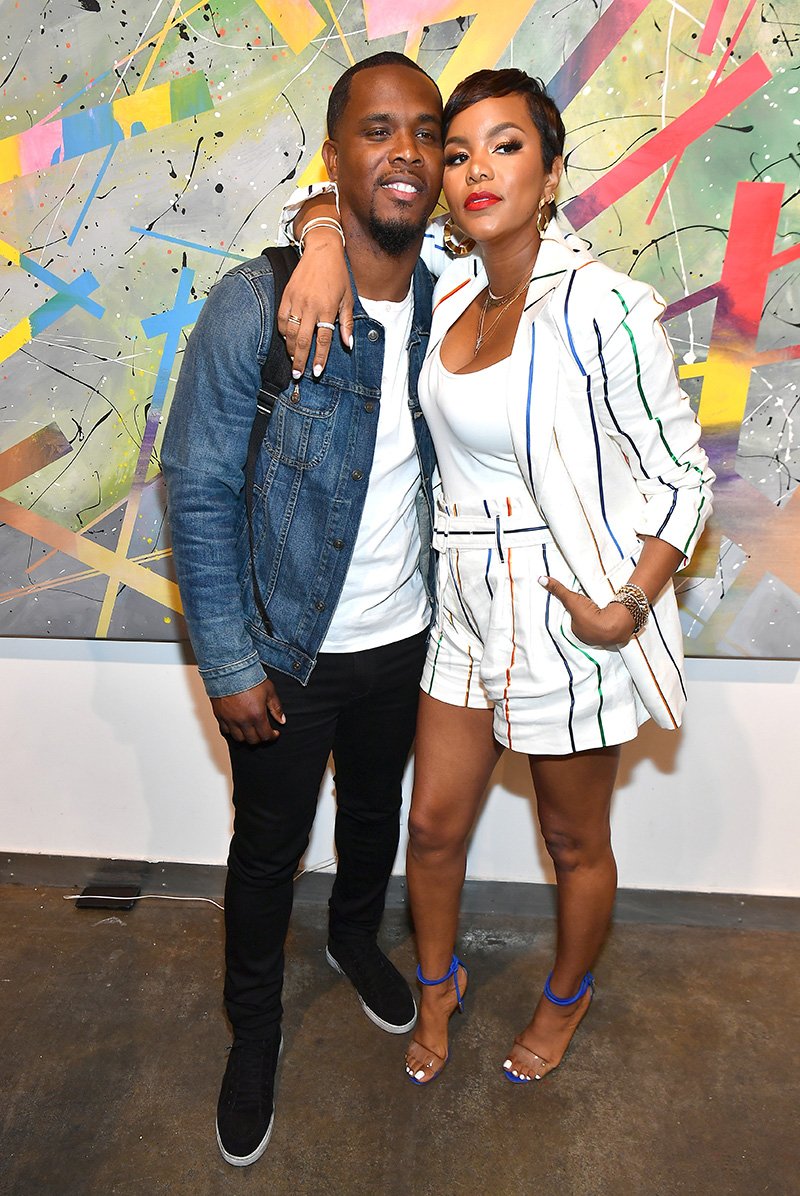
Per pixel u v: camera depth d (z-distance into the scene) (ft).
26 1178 5.03
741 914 6.93
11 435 6.23
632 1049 5.88
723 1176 5.02
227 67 5.49
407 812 6.97
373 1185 5.00
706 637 6.19
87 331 6.01
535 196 4.40
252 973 5.35
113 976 6.50
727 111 5.31
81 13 5.46
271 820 5.13
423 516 5.22
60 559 6.46
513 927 7.00
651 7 5.20
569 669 4.63
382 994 6.09
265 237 5.75
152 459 6.20
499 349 4.56
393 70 4.34
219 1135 5.17
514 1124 5.36
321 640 4.90
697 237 5.52
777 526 5.95
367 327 4.66
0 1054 5.83
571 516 4.40
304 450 4.66
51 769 7.19
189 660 6.79
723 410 5.78
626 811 6.81
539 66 5.34
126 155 5.68
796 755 6.56
